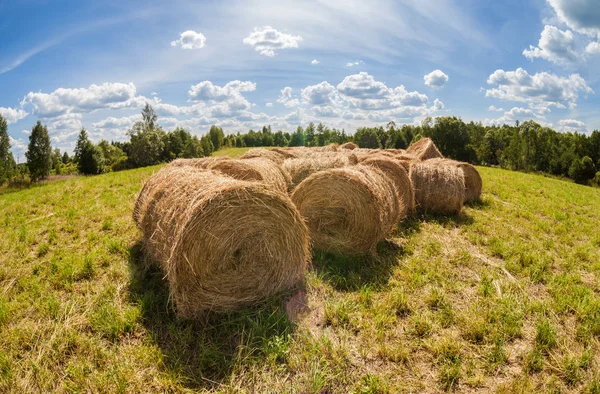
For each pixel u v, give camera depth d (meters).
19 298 4.38
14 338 3.60
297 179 8.12
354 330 3.78
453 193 8.27
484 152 56.88
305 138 82.00
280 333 3.71
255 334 3.67
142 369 3.22
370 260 5.61
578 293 4.60
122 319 3.84
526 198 11.29
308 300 4.38
